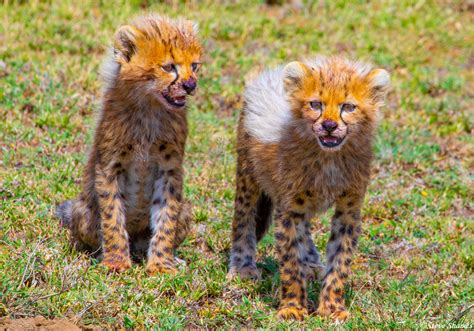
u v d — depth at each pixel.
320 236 13.13
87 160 11.88
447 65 21.55
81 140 15.07
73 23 20.50
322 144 9.84
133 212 11.88
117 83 11.28
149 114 11.25
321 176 10.27
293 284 10.37
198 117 16.62
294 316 10.19
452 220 13.87
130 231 12.20
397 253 12.71
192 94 11.02
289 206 10.45
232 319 10.15
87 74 17.33
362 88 10.03
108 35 19.78
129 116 11.19
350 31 22.83
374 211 14.08
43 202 12.72
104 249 11.34
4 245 11.19
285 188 10.40
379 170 15.69
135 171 11.52
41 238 11.35
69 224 11.97
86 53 18.97
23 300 9.45
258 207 12.15
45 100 16.25
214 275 11.29
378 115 10.35
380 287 11.46
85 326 9.30
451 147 16.75
